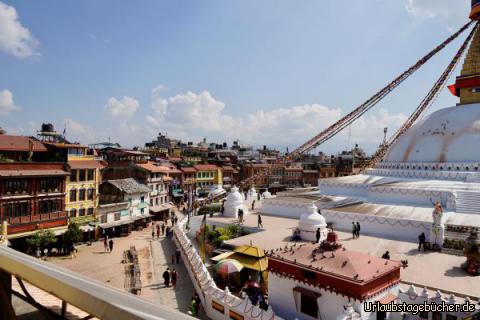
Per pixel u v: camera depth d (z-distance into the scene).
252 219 42.72
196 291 27.02
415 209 35.78
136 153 73.56
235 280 25.70
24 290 5.43
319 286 17.83
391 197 40.12
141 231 54.22
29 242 37.16
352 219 36.66
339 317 15.40
